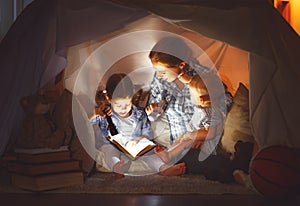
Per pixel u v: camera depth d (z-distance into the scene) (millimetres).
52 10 2814
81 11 2746
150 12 2727
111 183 2910
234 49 3465
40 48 2828
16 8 4312
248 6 2771
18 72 2871
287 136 2812
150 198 2578
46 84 3109
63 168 2785
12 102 2902
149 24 3326
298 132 2799
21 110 2959
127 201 2494
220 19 2758
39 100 2771
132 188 2805
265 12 2793
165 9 2740
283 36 2834
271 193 2566
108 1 2768
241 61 3490
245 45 2736
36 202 2455
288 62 2781
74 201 2482
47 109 2803
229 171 2994
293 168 2561
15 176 2801
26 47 2865
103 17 2773
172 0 2844
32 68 2836
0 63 2891
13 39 2896
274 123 2828
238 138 3137
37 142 2709
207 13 2752
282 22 2852
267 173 2570
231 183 2967
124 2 2771
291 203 2539
